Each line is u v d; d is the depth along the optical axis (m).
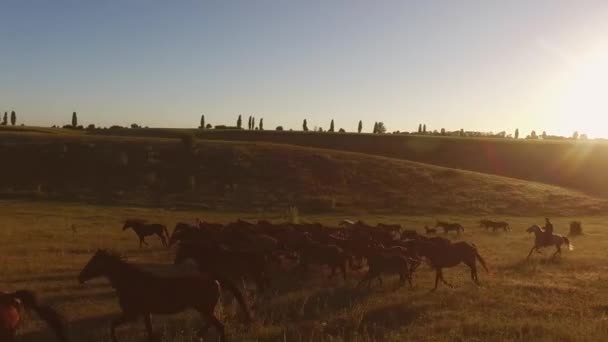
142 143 91.69
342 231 27.16
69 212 51.59
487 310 15.06
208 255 16.94
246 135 134.25
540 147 111.06
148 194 68.44
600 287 18.41
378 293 17.38
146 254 26.38
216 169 79.25
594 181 92.94
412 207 63.25
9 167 77.75
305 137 129.12
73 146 86.69
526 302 16.05
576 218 58.25
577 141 122.56
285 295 16.77
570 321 13.48
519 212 62.03
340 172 78.81
